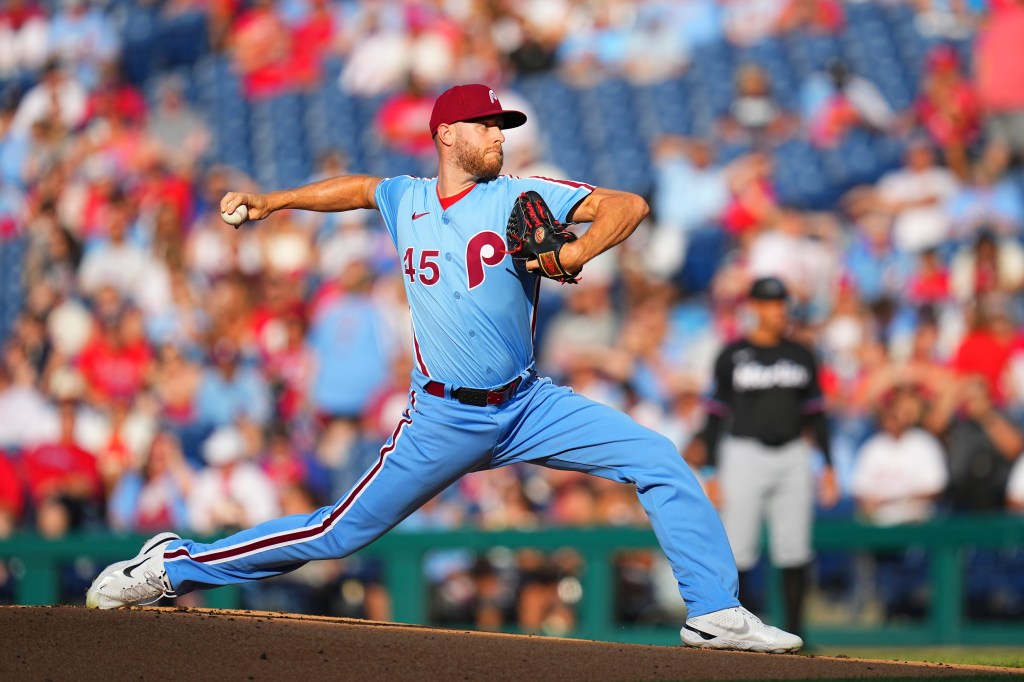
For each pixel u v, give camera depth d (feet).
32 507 104.94
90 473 106.42
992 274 118.42
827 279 128.16
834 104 154.10
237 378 113.80
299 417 115.55
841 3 172.76
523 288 46.26
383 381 113.29
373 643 45.29
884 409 102.89
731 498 79.82
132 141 163.94
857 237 130.82
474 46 174.29
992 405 101.71
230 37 187.11
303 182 168.25
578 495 95.86
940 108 155.12
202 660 42.70
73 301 137.08
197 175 161.17
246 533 49.96
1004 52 156.66
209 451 103.45
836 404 107.04
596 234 42.96
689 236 140.05
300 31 180.55
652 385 112.68
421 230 46.50
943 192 135.85
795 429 79.56
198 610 51.34
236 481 99.86
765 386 79.41
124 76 184.14
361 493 48.08
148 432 113.09
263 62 178.40
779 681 41.60
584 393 109.19
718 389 81.51
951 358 112.68
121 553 93.35
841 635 91.97
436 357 46.57
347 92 173.68
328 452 109.50
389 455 47.60
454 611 94.12
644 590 94.02
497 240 45.52
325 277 134.41
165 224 138.51
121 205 147.74
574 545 89.35
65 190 156.66
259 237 137.69
